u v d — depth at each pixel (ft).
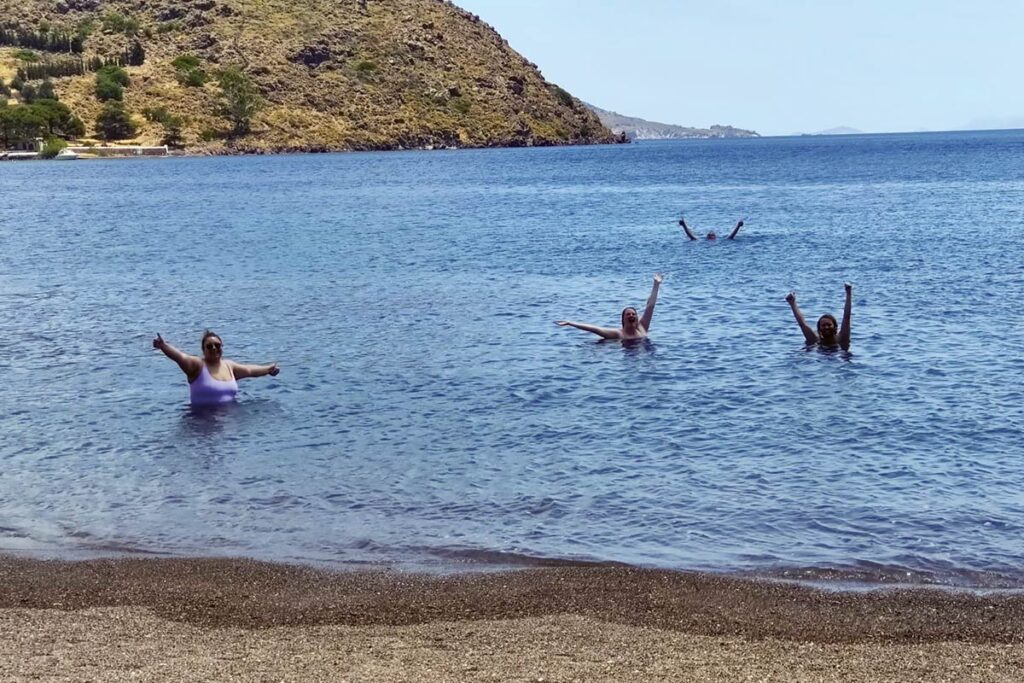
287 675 24.59
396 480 42.11
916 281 96.07
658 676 24.54
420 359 65.00
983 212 180.55
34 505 39.75
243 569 33.24
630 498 39.58
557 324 76.95
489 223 178.81
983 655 26.03
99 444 47.65
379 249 136.77
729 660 25.70
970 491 39.70
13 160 633.20
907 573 32.37
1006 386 55.57
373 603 30.42
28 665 25.38
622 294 92.43
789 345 67.31
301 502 39.75
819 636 27.58
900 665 25.32
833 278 99.55
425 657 25.89
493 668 25.07
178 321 80.84
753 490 40.22
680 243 137.69
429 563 33.76
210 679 24.36
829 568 32.78
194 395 54.44
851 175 357.61
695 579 31.91
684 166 484.33
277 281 105.29
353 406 53.88
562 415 51.57
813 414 50.85
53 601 30.89
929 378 57.72
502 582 31.96
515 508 38.78
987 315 77.05
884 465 42.91
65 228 177.37
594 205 224.94
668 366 61.82
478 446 46.62
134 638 27.63
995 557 33.50
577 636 27.50
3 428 50.47
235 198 266.98
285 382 59.31
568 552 34.50
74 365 64.44
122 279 108.06
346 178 385.09
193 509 39.14
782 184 307.78
